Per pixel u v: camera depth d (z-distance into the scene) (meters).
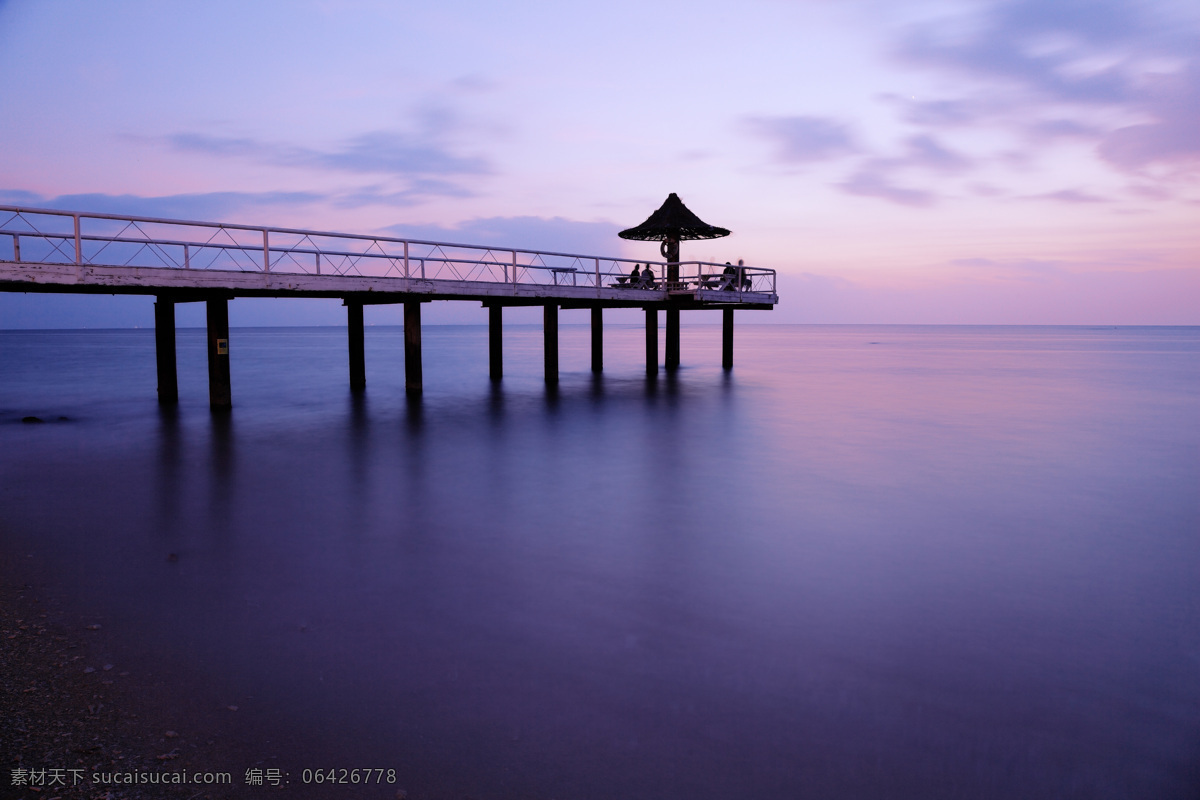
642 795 3.87
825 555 8.09
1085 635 6.02
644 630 6.01
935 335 143.12
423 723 4.54
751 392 25.56
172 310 21.08
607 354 53.22
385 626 6.00
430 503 10.20
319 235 16.89
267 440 15.14
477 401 22.08
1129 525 9.41
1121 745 4.43
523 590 6.89
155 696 4.80
